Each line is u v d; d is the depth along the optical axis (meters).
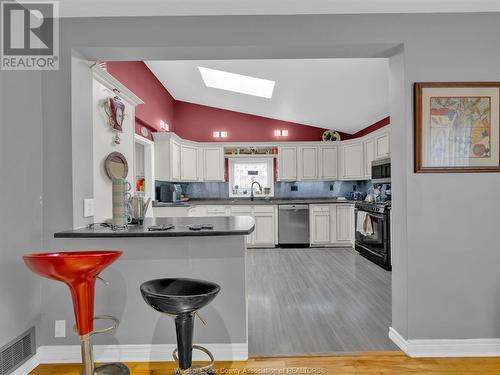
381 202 4.66
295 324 2.54
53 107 2.05
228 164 6.54
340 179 6.23
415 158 2.08
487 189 2.10
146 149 4.92
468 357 2.07
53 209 2.05
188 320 1.61
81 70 2.17
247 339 2.11
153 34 2.09
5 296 1.76
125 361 2.07
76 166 2.09
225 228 2.00
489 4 2.00
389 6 2.01
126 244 2.08
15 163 1.84
